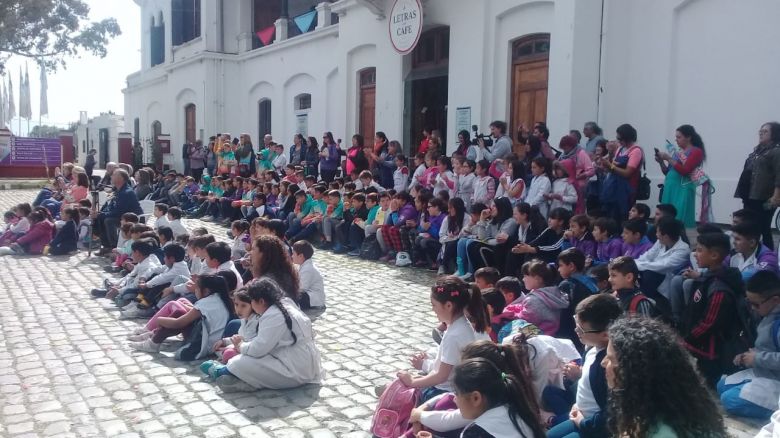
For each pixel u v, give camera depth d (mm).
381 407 3990
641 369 2305
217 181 15023
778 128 6227
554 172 8102
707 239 4727
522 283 7137
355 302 7562
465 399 2838
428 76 12930
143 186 13852
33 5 27844
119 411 4535
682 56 8945
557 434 3367
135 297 7344
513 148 11000
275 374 4836
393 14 12602
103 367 5410
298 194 11719
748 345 4559
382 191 10531
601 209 7668
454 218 8664
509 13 10922
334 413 4516
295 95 18359
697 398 2287
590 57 9430
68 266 9922
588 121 9453
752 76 8195
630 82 9523
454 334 3908
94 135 34375
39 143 25641
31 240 10891
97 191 11523
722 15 8477
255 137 20625
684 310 5086
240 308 5109
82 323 6754
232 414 4484
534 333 4402
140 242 7758
